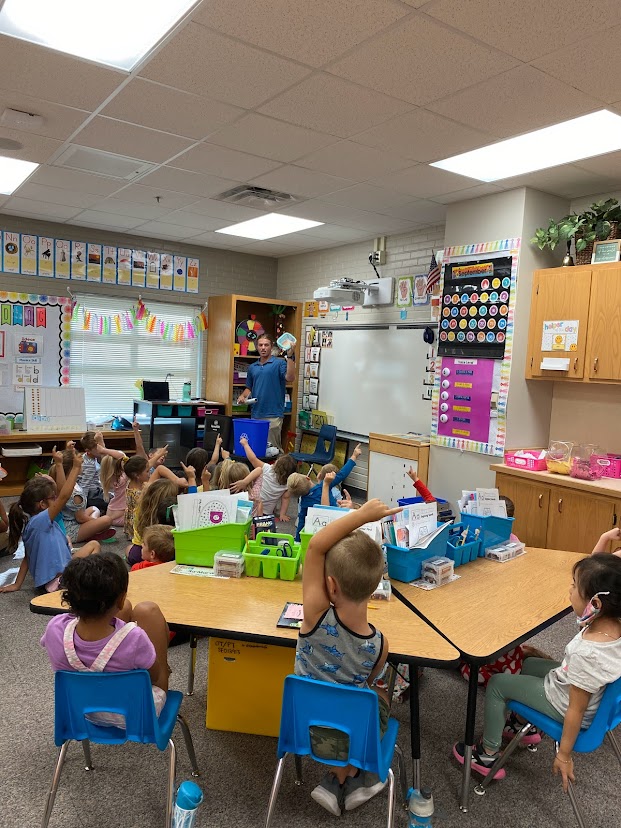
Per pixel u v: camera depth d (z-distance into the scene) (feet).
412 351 19.06
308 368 23.63
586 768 7.38
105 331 22.21
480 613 7.04
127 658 5.59
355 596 5.52
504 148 11.60
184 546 8.09
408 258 19.33
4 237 19.81
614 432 14.06
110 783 6.80
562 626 11.43
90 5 7.36
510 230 14.25
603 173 12.78
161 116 10.70
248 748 7.52
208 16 7.39
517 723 7.86
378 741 5.18
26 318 20.51
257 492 14.97
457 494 15.87
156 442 22.25
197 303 23.91
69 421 20.26
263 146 12.03
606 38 7.55
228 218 18.57
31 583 12.39
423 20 7.31
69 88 9.65
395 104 9.76
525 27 7.37
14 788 6.66
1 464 19.62
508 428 14.53
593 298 12.91
